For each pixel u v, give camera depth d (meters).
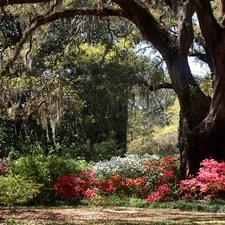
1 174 10.37
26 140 17.42
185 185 9.32
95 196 9.95
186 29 11.03
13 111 14.12
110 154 19.39
